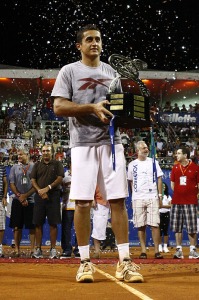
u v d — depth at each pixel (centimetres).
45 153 866
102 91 443
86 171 432
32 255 876
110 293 330
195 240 870
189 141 2256
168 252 1103
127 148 1816
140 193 866
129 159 1622
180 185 878
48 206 853
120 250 429
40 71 2419
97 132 435
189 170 885
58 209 855
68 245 866
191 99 2797
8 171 1311
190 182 876
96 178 436
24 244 1330
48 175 857
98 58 455
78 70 446
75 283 397
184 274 470
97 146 434
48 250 1131
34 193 903
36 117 2267
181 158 895
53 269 553
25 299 304
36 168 865
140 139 2070
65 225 871
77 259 798
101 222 838
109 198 435
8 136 1988
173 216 879
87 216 434
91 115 434
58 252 1035
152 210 857
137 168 879
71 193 436
